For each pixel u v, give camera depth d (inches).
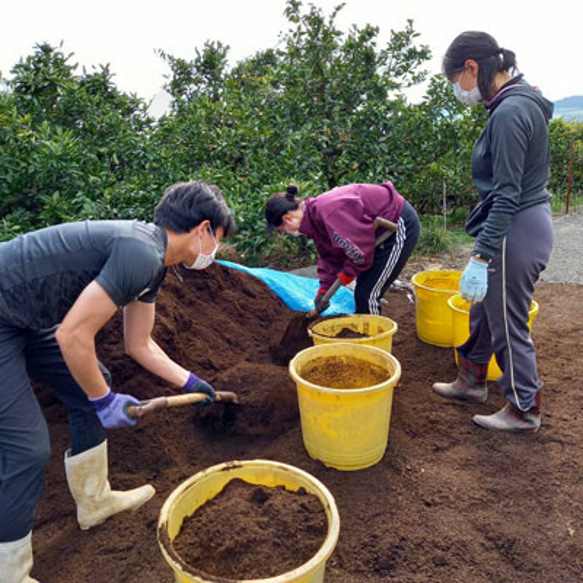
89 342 66.0
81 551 84.0
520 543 83.4
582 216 395.9
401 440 109.3
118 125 234.5
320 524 71.1
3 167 182.5
